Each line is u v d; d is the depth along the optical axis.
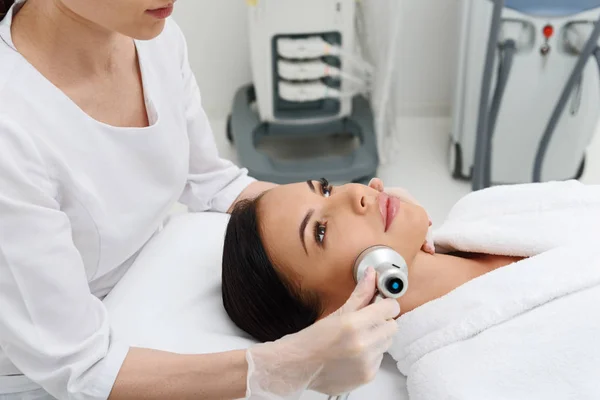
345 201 1.02
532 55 1.94
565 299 0.96
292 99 2.27
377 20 2.16
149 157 1.03
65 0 0.80
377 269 0.87
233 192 1.33
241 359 0.85
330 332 0.82
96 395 0.86
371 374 0.85
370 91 2.38
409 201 1.14
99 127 0.94
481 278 1.00
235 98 2.47
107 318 0.92
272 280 1.01
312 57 2.21
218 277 1.16
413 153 2.46
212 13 2.39
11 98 0.85
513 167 2.16
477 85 2.05
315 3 2.08
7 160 0.79
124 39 1.01
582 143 2.10
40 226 0.80
